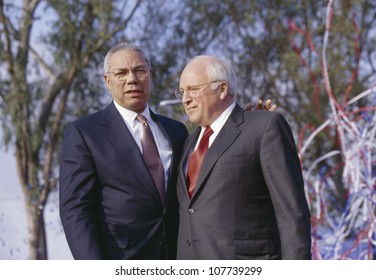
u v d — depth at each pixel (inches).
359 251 703.7
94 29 1091.3
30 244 1125.7
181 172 356.8
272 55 1164.5
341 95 1077.8
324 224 824.3
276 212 327.3
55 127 1153.4
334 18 1094.4
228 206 335.6
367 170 699.4
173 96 1138.0
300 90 1109.7
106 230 350.6
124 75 367.2
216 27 1154.7
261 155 335.0
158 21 1156.5
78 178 350.6
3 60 1090.1
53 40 1084.5
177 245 349.1
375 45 1106.7
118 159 354.9
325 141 1083.3
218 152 342.0
